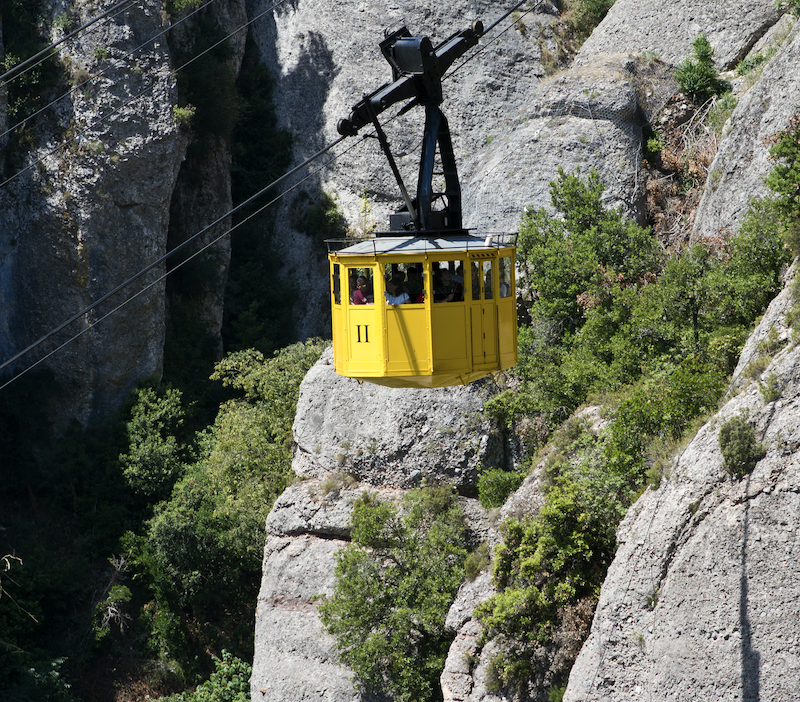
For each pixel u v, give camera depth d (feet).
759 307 130.21
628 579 107.24
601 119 183.32
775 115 146.92
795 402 98.43
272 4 265.34
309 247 249.34
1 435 216.13
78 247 215.51
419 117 244.01
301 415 185.47
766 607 94.27
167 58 221.87
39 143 216.13
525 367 154.71
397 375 72.23
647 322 138.10
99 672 196.65
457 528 158.61
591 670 108.68
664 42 204.54
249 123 259.19
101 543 209.97
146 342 226.38
